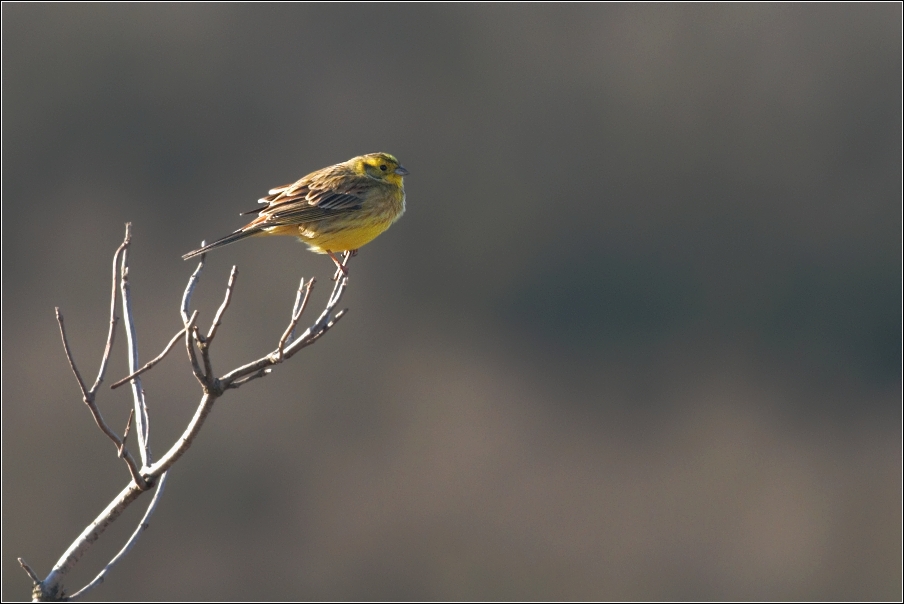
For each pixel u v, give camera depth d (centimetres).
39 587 663
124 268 784
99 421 679
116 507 702
